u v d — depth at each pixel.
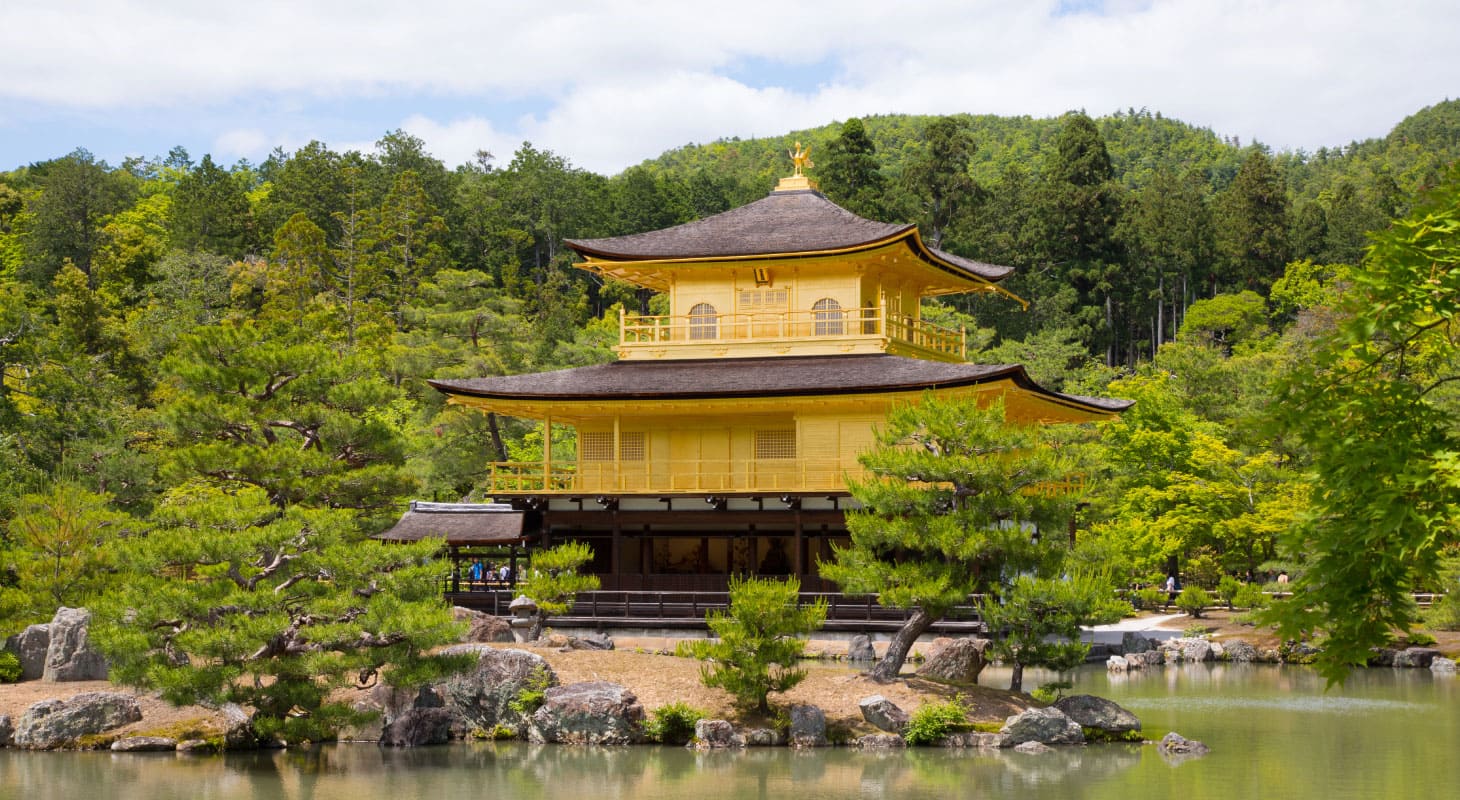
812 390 52.72
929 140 144.12
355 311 114.00
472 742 37.47
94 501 49.88
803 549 55.78
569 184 168.25
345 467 51.78
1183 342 126.06
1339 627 17.33
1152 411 80.00
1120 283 144.00
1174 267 151.12
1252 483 71.69
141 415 78.81
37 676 42.62
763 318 58.50
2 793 30.91
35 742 36.38
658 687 39.41
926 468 39.59
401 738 37.06
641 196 167.62
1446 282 16.97
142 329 103.62
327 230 153.50
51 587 46.50
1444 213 17.45
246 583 38.56
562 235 164.50
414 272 131.75
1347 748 36.62
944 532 38.91
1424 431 17.69
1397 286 17.39
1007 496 39.75
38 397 70.94
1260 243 149.75
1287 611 17.72
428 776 33.09
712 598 55.28
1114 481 78.50
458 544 58.59
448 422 85.69
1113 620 39.56
